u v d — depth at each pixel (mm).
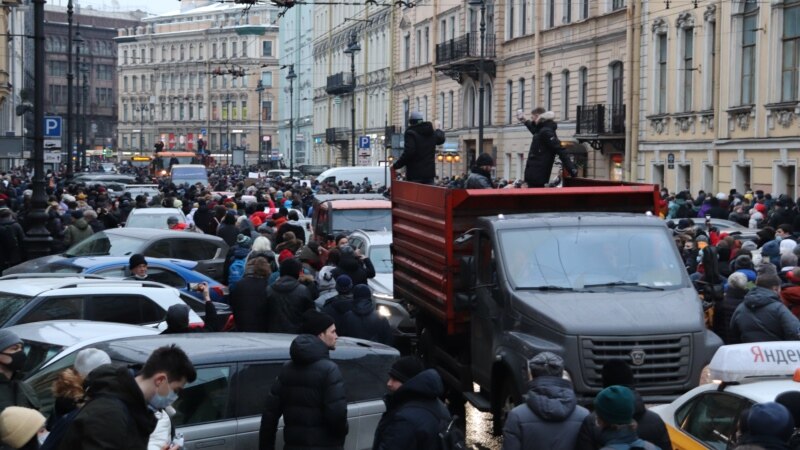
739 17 35344
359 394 8797
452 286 12188
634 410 6496
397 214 14727
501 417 11141
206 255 19797
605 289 10867
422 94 68438
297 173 80875
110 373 5828
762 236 18219
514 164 54438
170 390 6102
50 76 171500
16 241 21188
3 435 5746
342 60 88750
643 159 41406
